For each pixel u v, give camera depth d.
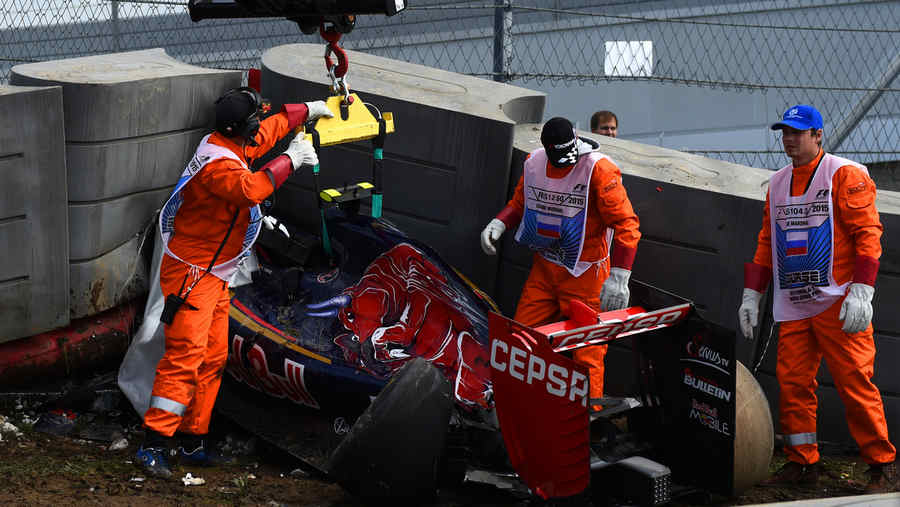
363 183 7.15
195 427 6.37
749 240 7.10
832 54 14.90
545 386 5.32
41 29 10.55
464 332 6.51
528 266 7.79
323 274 7.12
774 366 7.43
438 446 5.49
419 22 11.59
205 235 6.09
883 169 14.51
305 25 6.14
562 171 6.74
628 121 14.38
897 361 7.15
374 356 6.47
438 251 8.03
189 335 6.07
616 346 7.70
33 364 7.14
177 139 7.66
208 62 10.99
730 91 14.73
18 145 6.51
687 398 5.84
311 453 6.33
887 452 6.45
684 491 5.91
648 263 7.47
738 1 14.48
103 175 7.08
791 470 6.61
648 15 13.98
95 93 6.83
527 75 9.59
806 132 6.23
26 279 6.86
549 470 5.48
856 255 6.16
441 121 7.73
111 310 7.62
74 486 5.77
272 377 6.61
